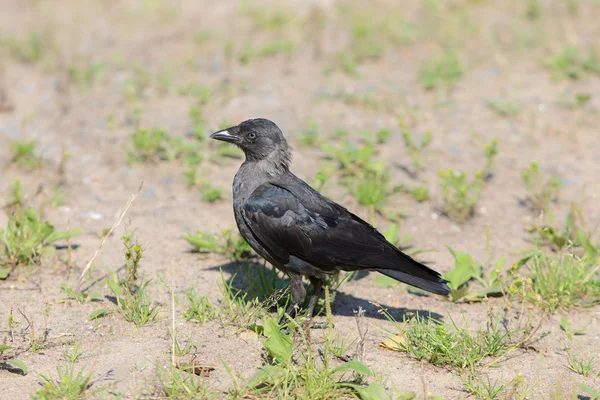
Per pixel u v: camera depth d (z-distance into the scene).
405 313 10.07
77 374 8.20
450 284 10.50
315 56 19.89
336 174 14.12
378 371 8.55
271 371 7.98
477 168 14.54
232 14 23.36
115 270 10.88
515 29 21.19
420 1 23.58
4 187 13.33
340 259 9.54
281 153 10.41
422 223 12.77
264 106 17.02
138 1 24.97
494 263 11.49
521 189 13.82
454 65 18.59
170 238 11.99
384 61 19.62
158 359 8.58
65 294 10.08
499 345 9.09
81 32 21.98
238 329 9.25
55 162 14.38
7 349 8.49
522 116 16.64
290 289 10.02
